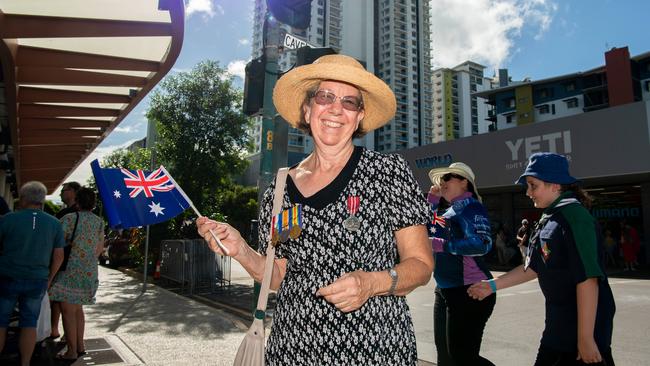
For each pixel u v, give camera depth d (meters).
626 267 18.53
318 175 1.91
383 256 1.76
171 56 6.19
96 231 5.18
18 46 6.10
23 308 4.33
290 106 2.25
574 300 2.30
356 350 1.64
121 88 8.08
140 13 5.32
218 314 7.70
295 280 1.78
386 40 149.00
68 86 7.64
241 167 20.03
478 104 158.00
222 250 1.87
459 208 3.36
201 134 18.80
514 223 24.33
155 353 5.16
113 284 12.83
